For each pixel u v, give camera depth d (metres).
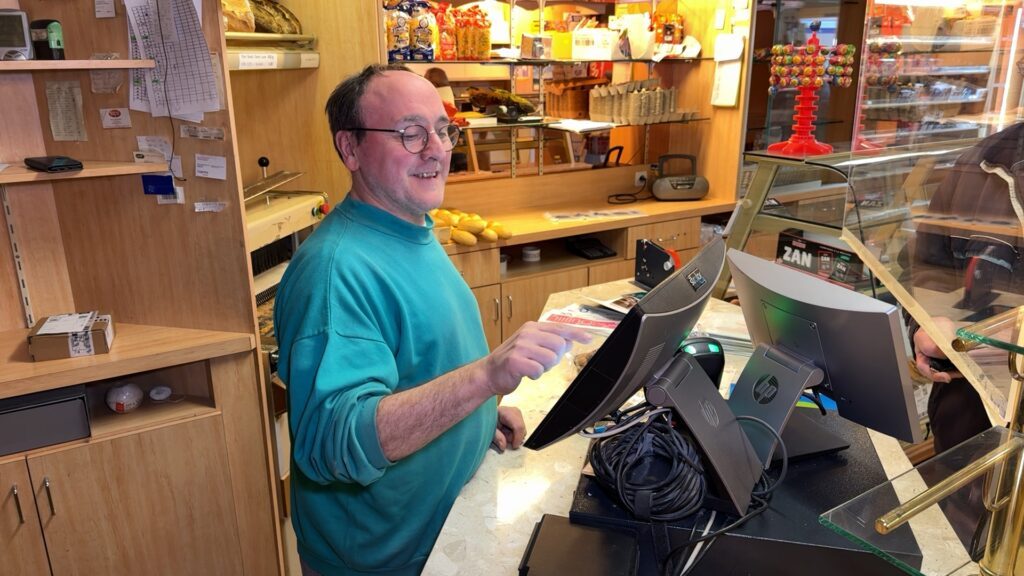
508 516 1.16
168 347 1.82
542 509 1.18
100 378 1.73
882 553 0.77
